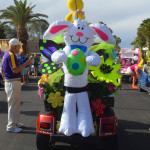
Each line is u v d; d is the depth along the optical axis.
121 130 5.93
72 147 4.73
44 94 4.40
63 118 4.10
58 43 4.76
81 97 4.09
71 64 4.00
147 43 11.14
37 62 19.69
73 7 4.86
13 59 5.26
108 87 4.21
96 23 4.28
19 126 6.00
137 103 9.53
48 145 4.28
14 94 5.46
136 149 4.69
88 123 4.04
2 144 4.90
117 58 4.69
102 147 4.71
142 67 12.47
